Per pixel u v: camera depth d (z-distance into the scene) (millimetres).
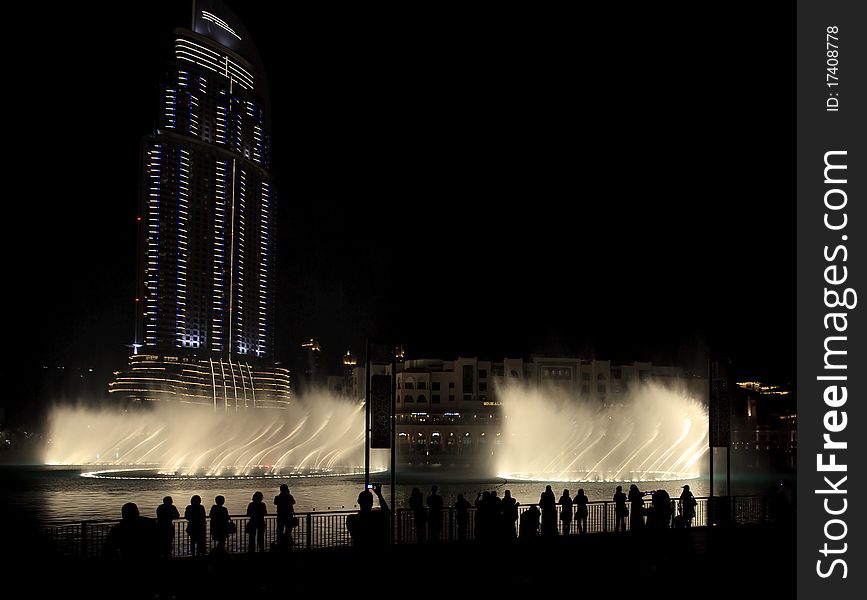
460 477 84438
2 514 45812
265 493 59875
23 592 21641
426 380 176500
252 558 26094
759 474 97812
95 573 23188
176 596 21344
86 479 81062
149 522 22391
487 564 26219
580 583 23500
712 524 34781
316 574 24203
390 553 27500
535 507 29750
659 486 70562
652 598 21625
